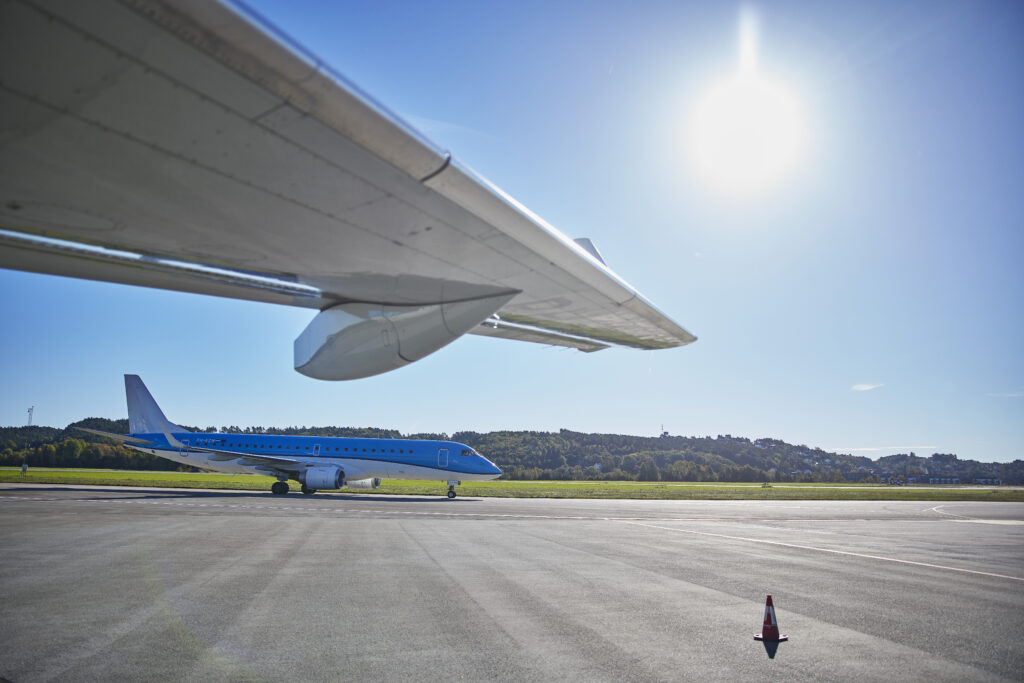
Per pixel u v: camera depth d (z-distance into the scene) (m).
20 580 8.61
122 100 2.50
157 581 8.66
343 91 2.59
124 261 4.31
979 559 12.73
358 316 5.53
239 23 2.19
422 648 5.70
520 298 5.30
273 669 5.07
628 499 40.16
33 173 3.01
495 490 46.41
